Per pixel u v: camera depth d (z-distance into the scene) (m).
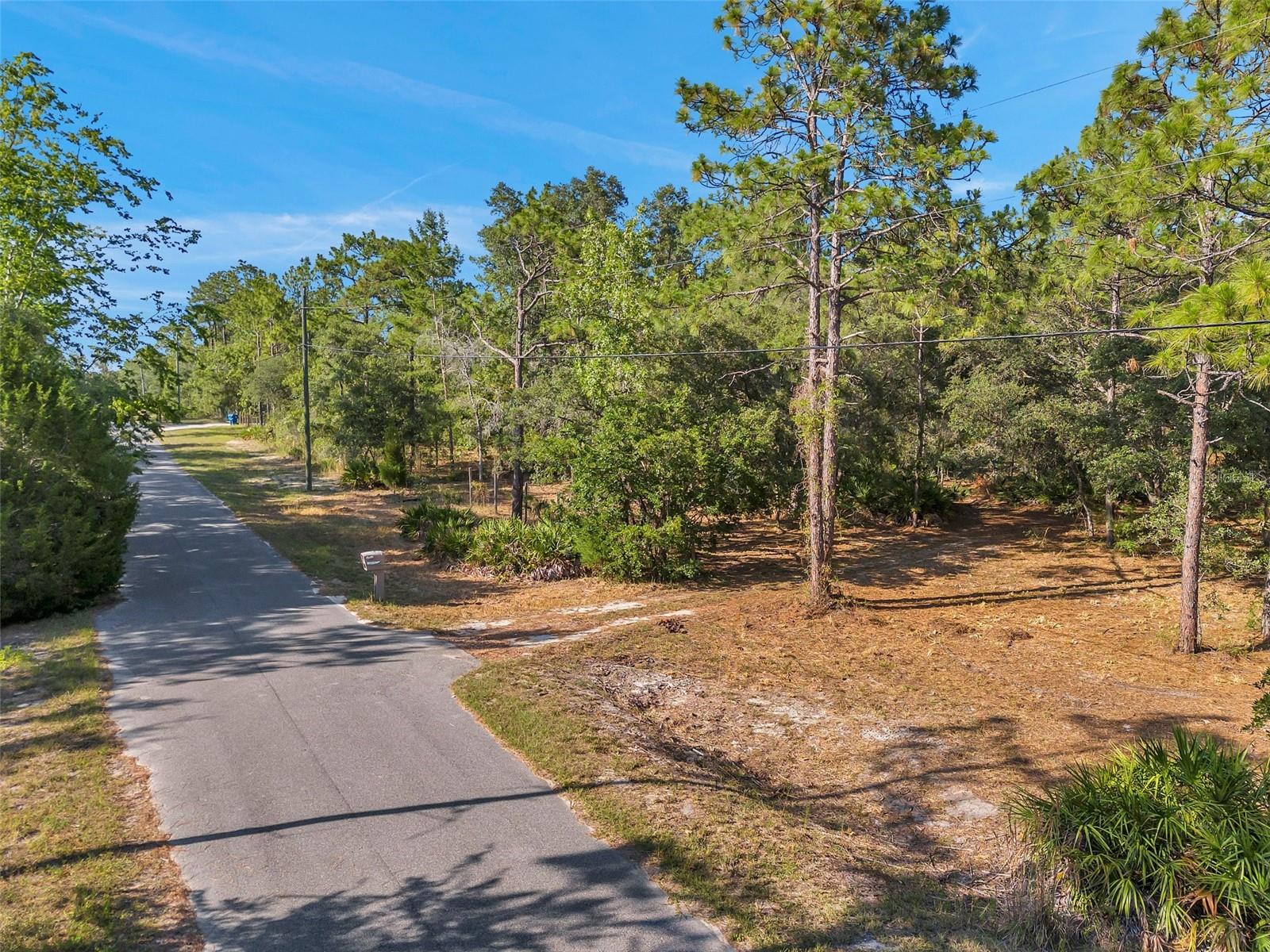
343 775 8.12
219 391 73.56
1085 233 13.41
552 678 11.43
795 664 12.95
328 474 38.69
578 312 24.98
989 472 28.33
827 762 9.48
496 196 49.47
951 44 14.77
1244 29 10.73
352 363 36.66
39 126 20.22
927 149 13.37
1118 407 21.52
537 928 5.67
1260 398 18.20
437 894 6.09
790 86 14.96
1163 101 12.42
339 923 5.73
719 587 18.59
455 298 34.91
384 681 11.05
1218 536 15.13
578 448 20.02
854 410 25.69
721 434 19.95
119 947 5.41
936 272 14.71
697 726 10.41
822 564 16.22
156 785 7.85
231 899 6.01
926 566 21.66
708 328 22.95
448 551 20.34
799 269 16.34
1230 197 10.53
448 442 45.19
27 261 20.22
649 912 5.88
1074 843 6.04
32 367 14.66
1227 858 5.57
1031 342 24.02
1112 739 10.06
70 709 9.80
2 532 13.07
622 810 7.38
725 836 7.03
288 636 13.27
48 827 6.98
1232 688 12.02
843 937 5.66
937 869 7.10
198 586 16.66
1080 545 24.03
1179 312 9.55
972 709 11.09
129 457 16.33
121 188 21.78
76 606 14.57
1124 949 5.60
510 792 7.79
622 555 18.47
